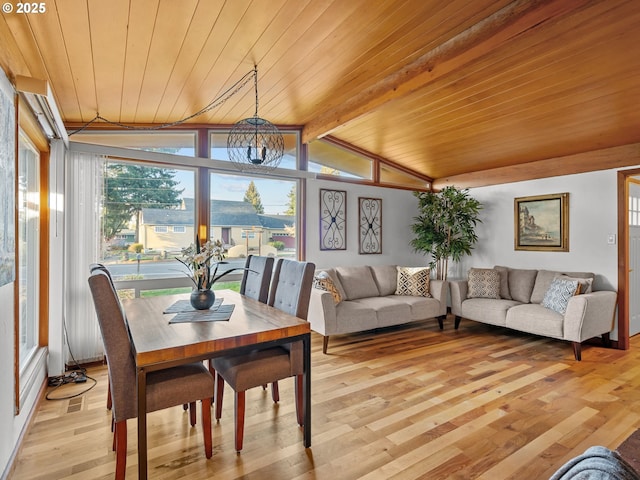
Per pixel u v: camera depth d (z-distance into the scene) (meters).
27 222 2.71
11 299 1.88
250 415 2.46
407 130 4.39
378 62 2.86
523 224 4.95
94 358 3.36
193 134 4.13
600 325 3.78
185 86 2.90
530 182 4.88
